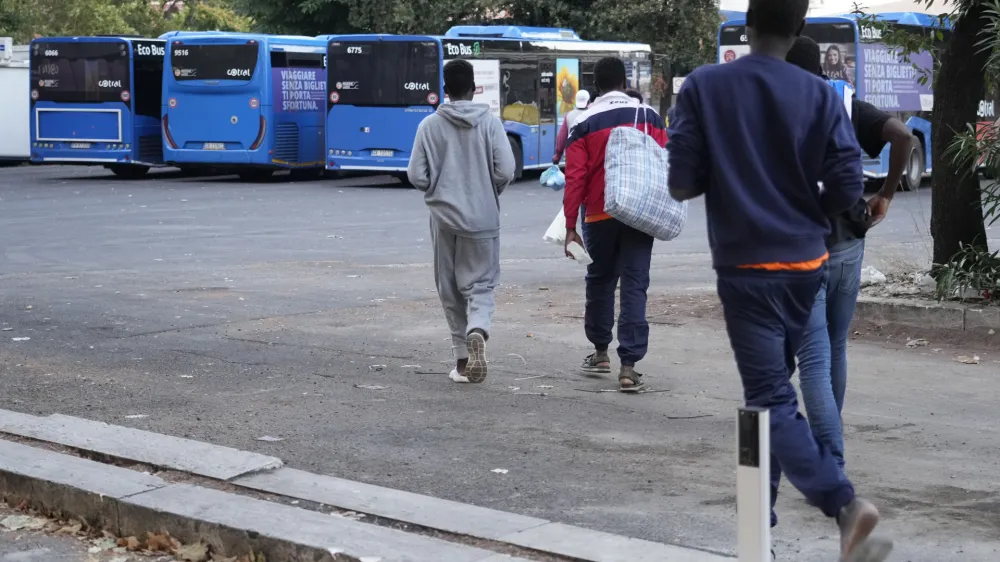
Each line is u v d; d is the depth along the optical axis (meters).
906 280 10.29
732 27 25.38
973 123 9.26
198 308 10.94
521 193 25.94
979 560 4.71
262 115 27.66
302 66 28.89
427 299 11.48
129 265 14.35
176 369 8.42
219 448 6.06
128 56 28.86
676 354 8.83
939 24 10.37
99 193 25.03
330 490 5.46
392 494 5.41
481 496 5.64
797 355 5.13
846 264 5.30
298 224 19.34
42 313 10.63
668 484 5.79
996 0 9.16
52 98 29.31
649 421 7.00
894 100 25.66
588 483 5.82
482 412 7.23
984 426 6.80
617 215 7.35
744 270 4.12
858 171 4.12
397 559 4.59
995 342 8.82
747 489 3.67
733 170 4.10
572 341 9.35
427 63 26.59
